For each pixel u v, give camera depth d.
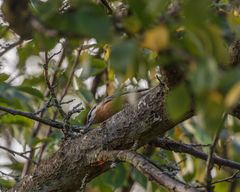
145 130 5.03
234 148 8.83
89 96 8.00
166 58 2.96
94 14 2.81
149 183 8.05
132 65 2.85
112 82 7.85
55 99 5.58
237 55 4.20
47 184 5.30
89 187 8.00
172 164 5.70
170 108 2.98
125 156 4.61
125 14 3.43
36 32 3.37
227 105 2.71
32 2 3.82
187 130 7.91
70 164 5.24
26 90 6.97
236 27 3.87
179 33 3.20
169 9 3.18
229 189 8.77
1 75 6.62
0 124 8.52
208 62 2.69
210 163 3.76
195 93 2.83
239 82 2.66
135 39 2.95
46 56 5.32
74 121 7.27
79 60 7.95
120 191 8.95
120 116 5.14
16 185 5.47
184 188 3.93
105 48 6.05
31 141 8.05
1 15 4.04
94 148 5.15
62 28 2.88
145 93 5.30
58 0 2.96
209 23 2.90
